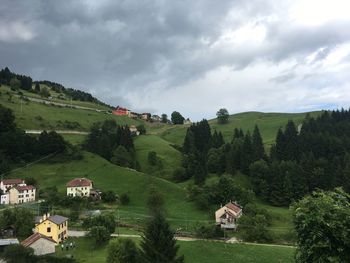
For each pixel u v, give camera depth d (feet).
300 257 75.00
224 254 293.23
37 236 313.73
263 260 278.67
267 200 549.95
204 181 601.21
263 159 641.40
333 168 572.10
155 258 195.72
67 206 481.87
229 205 438.81
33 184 561.02
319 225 72.02
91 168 621.31
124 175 593.83
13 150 631.15
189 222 434.30
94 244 335.67
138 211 478.18
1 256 296.30
